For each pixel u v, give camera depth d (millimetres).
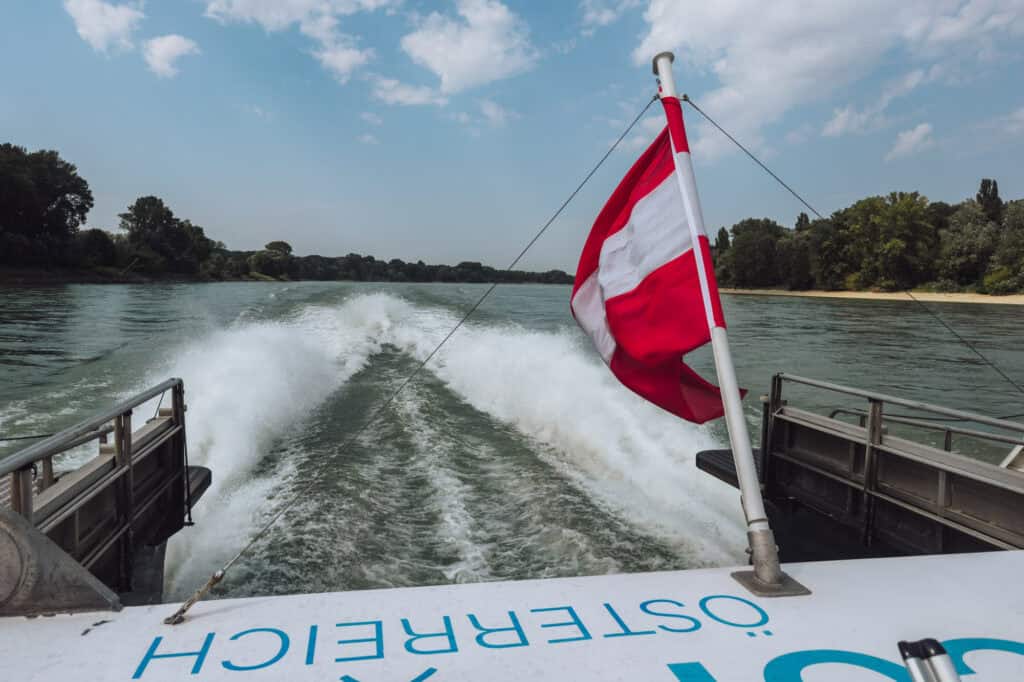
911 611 2137
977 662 1854
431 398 11977
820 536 5781
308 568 5398
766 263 106750
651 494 7336
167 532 5582
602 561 5586
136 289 65938
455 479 7582
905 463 4887
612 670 1752
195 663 1771
